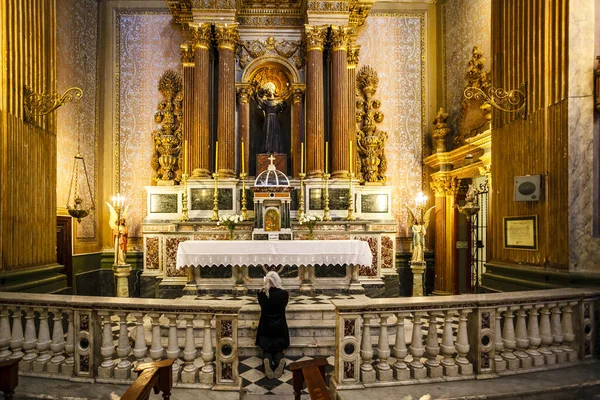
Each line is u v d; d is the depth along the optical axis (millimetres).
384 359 3936
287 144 10812
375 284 8094
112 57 10555
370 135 10773
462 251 10547
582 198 4898
